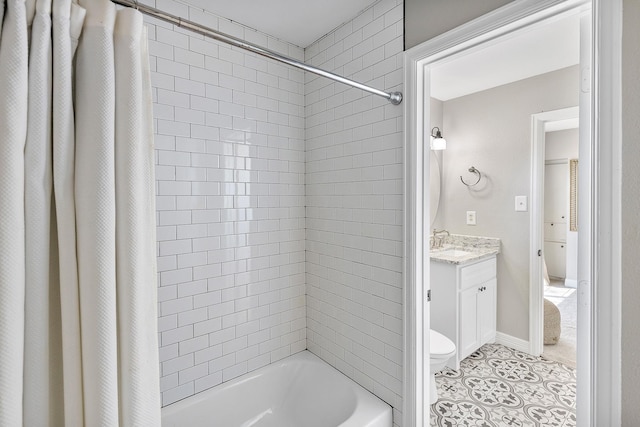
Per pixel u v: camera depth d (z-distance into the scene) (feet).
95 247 2.31
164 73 5.07
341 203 6.05
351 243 5.88
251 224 6.15
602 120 2.98
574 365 8.18
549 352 8.86
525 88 8.54
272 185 6.42
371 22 5.38
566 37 6.37
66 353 2.29
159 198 5.07
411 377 4.92
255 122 6.14
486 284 8.80
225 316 5.88
